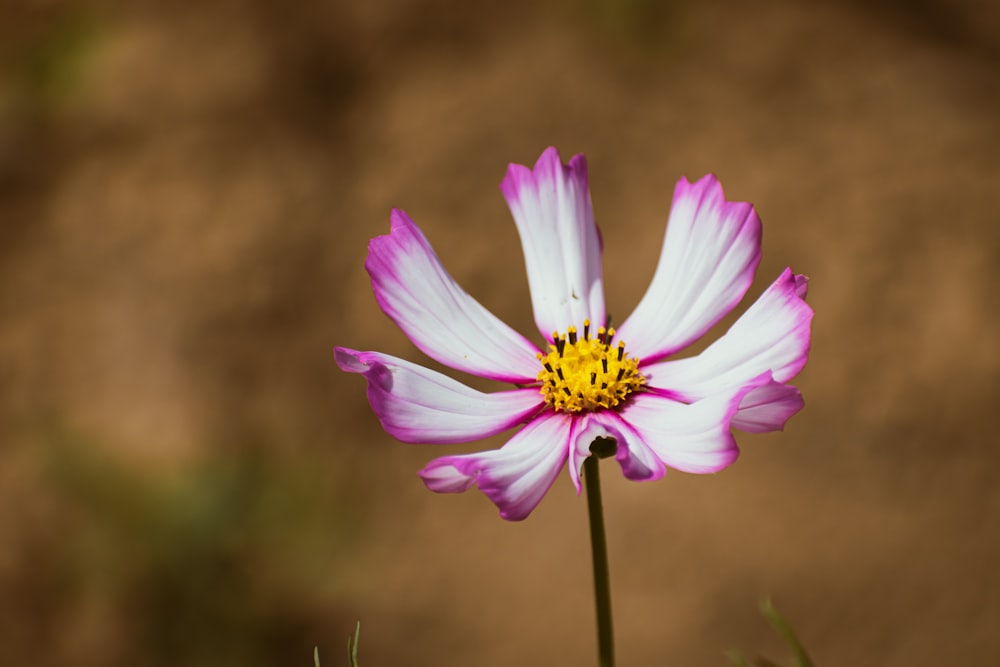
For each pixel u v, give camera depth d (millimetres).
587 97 1248
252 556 1007
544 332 603
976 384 1035
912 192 1155
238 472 1035
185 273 1141
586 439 569
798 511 979
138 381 1086
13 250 1177
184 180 1202
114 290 1140
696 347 1006
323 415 1085
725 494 992
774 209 1149
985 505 982
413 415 576
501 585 973
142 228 1172
